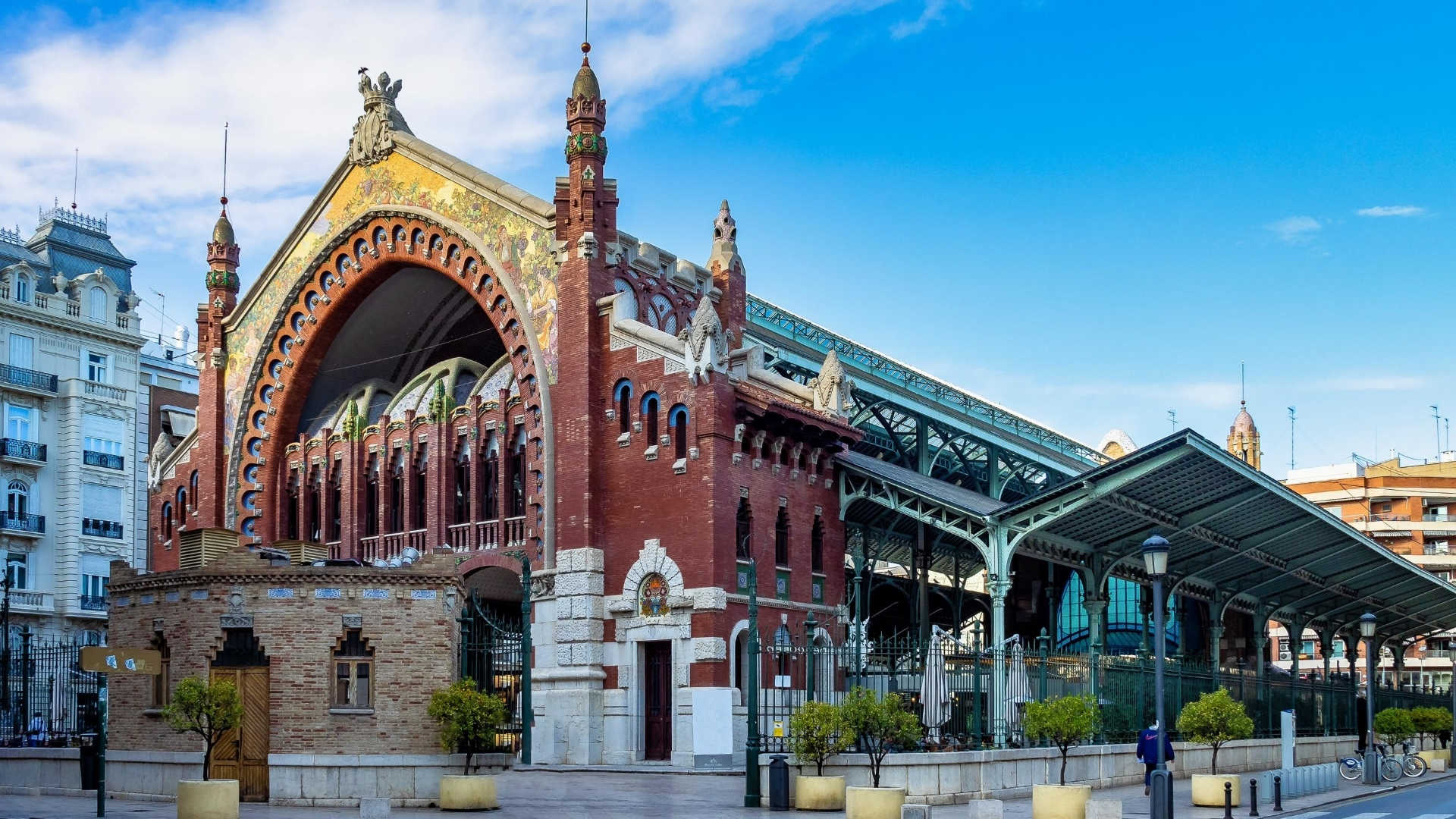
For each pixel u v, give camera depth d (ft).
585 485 159.22
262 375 200.34
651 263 172.76
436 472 175.52
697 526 152.46
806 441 167.84
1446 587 251.60
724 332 169.37
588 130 166.71
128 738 116.06
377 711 110.11
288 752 108.68
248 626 110.63
